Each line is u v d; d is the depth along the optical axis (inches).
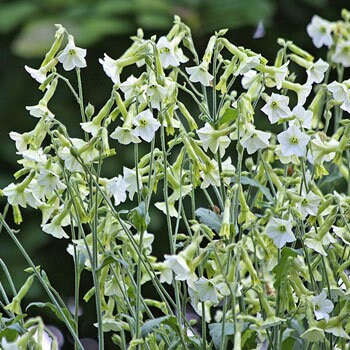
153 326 94.1
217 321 104.0
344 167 107.0
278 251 97.4
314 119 104.3
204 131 97.3
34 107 97.6
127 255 98.8
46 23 127.3
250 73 101.0
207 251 93.8
